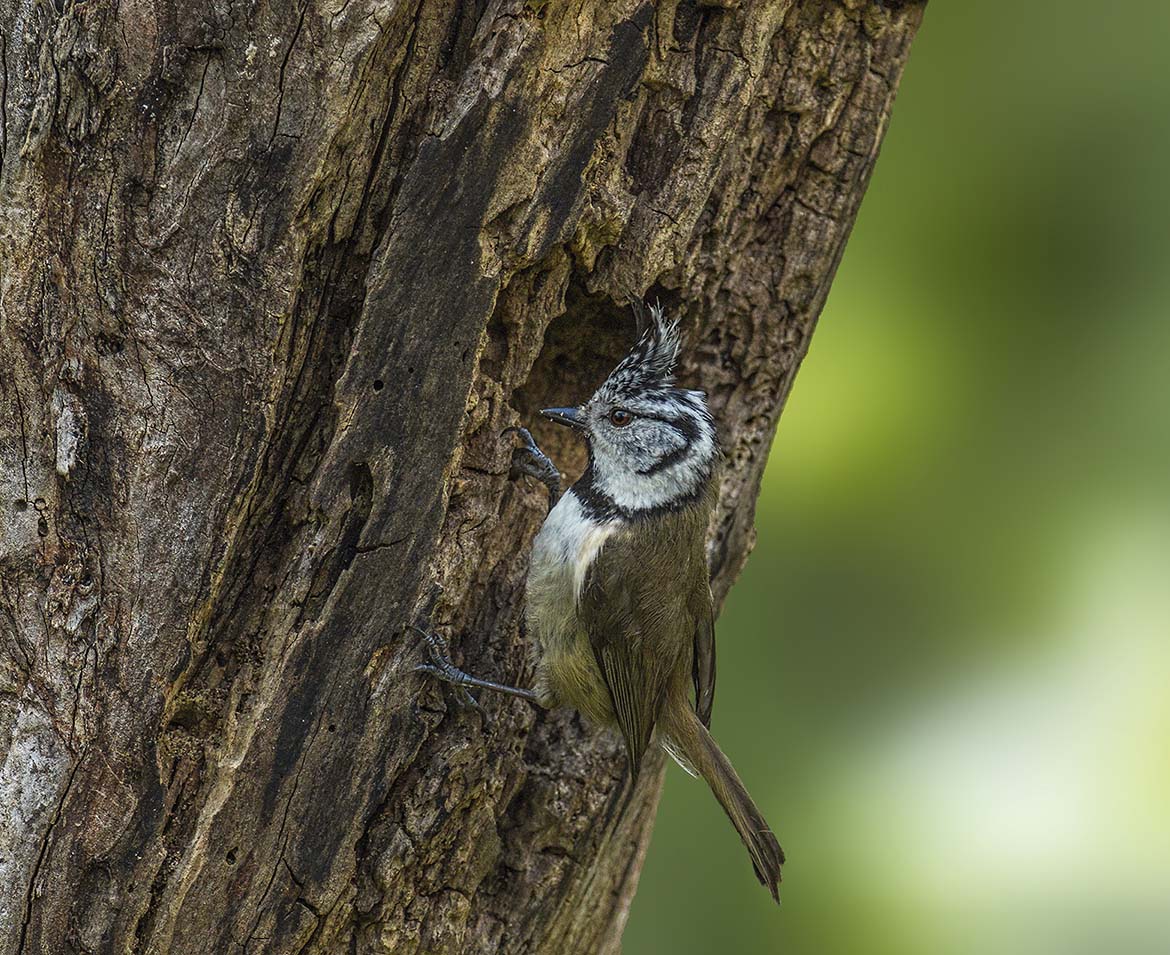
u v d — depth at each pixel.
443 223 7.04
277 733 7.15
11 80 6.54
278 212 6.66
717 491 8.95
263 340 6.74
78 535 6.85
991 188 10.66
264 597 7.16
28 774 6.84
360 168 6.82
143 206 6.66
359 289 7.06
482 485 7.83
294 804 7.25
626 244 8.07
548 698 8.48
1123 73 10.52
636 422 8.66
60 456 6.80
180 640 6.86
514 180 7.16
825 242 8.91
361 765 7.38
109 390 6.77
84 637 6.85
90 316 6.73
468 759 7.85
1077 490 10.30
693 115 8.00
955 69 10.84
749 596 10.80
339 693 7.27
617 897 9.30
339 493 7.12
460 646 8.23
